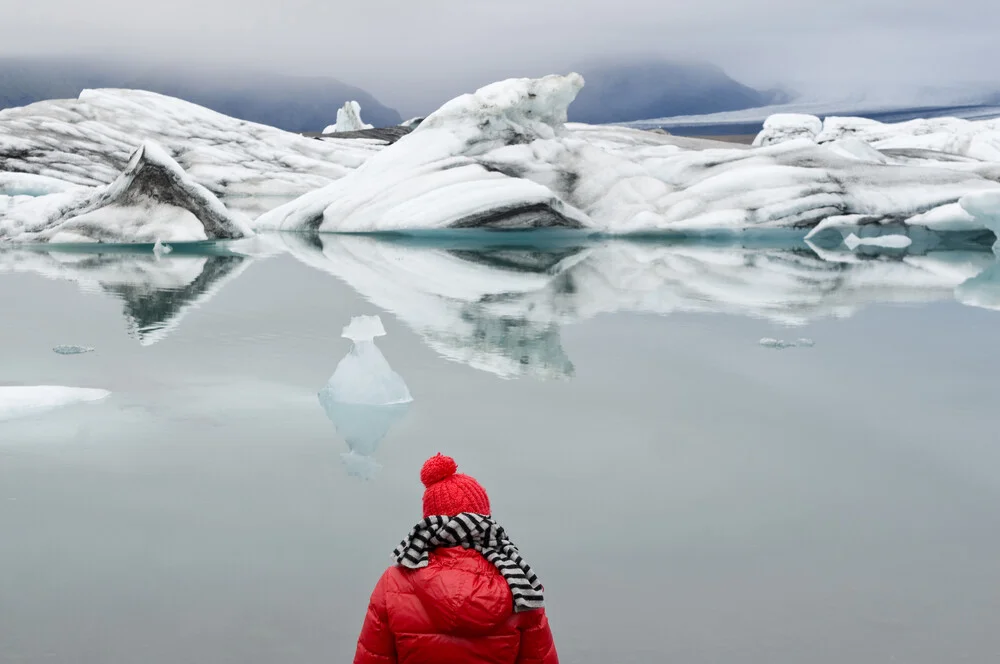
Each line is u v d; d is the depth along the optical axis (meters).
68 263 12.36
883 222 17.28
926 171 18.39
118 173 20.36
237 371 5.91
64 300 8.91
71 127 21.55
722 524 3.43
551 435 4.59
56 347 6.47
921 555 3.16
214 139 23.41
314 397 5.29
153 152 15.19
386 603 1.71
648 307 8.99
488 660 1.66
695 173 19.27
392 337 7.21
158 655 2.44
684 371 6.15
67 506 3.54
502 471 4.02
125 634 2.55
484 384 5.70
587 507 3.59
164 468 4.01
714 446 4.45
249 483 3.82
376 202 17.64
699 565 3.06
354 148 25.20
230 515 3.46
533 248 16.06
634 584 2.92
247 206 20.36
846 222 17.09
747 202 17.69
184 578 2.91
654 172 19.72
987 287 10.73
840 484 3.91
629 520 3.46
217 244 15.53
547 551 3.16
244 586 2.86
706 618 2.70
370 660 1.72
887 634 2.62
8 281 10.29
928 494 3.80
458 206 16.81
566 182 18.70
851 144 20.28
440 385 5.65
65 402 5.08
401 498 3.65
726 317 8.41
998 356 6.71
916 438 4.62
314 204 18.28
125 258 13.20
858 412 5.12
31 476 3.88
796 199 17.58
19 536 3.24
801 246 16.81
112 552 3.11
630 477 3.96
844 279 11.58
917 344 7.18
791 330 7.78
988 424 4.89
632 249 15.98
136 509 3.51
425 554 1.72
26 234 14.95
